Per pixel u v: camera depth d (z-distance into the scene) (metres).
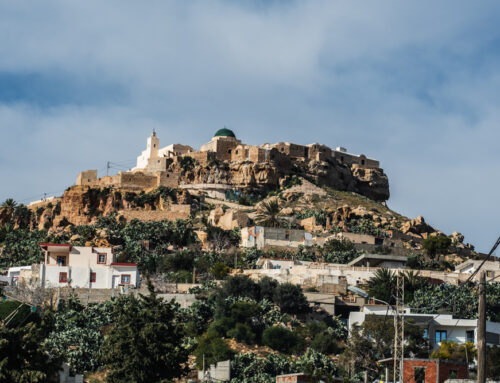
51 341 102.31
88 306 123.44
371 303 134.12
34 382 69.75
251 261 165.38
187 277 149.62
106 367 87.75
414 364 86.06
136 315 88.62
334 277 141.50
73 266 132.50
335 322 124.88
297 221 196.88
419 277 145.25
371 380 100.19
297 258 168.62
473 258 197.12
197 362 104.25
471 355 106.00
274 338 113.31
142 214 199.25
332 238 181.00
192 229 187.25
